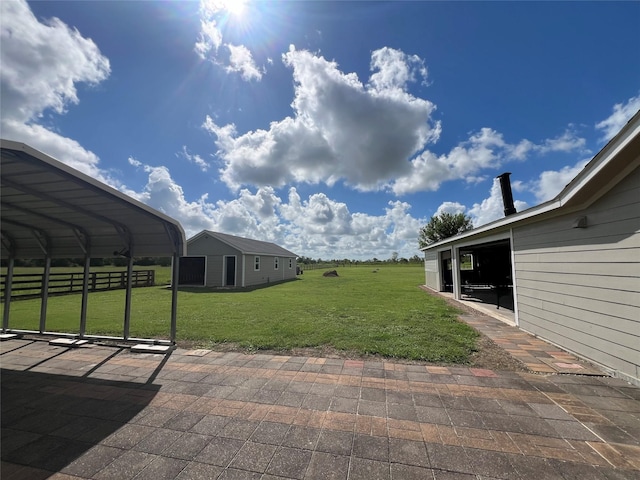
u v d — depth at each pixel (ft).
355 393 10.02
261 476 6.06
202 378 11.50
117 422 8.32
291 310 27.43
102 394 10.16
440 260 46.09
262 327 19.83
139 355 14.44
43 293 18.48
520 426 7.86
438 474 6.04
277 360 13.48
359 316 23.95
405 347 14.89
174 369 12.51
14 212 14.43
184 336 17.62
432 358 13.42
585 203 13.17
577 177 12.34
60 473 6.22
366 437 7.43
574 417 8.30
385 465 6.35
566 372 11.80
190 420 8.39
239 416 8.58
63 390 10.52
